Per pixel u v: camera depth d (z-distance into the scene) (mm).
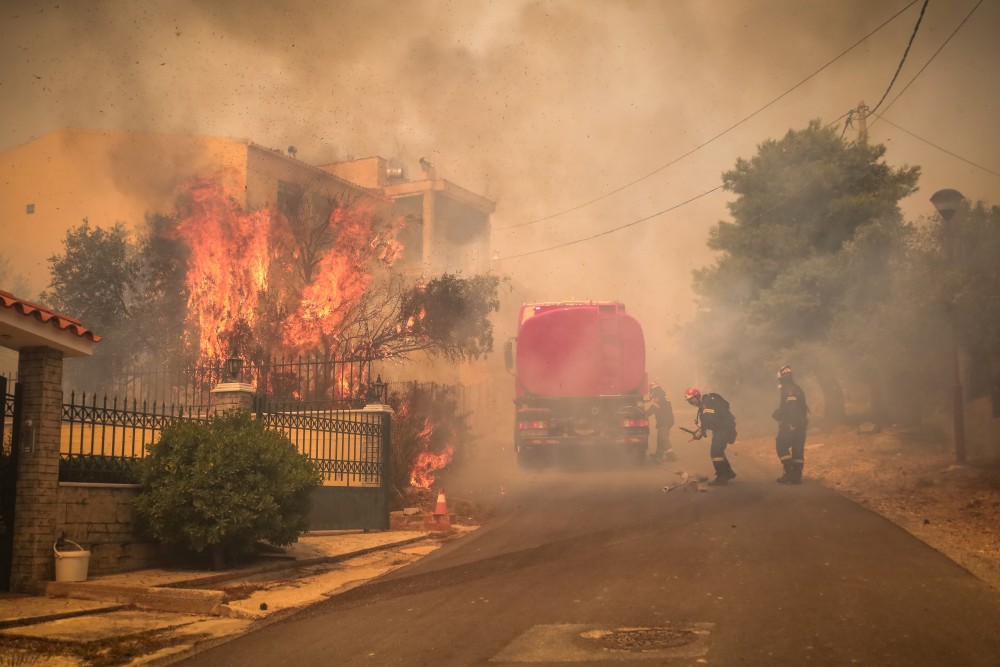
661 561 10016
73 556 9258
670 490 16594
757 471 19188
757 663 6055
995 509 12031
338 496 13758
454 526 14375
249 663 6684
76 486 9648
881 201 27109
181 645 7285
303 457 11094
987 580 8531
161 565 10492
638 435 21547
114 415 10469
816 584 8500
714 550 10516
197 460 10141
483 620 7672
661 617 7473
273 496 10453
